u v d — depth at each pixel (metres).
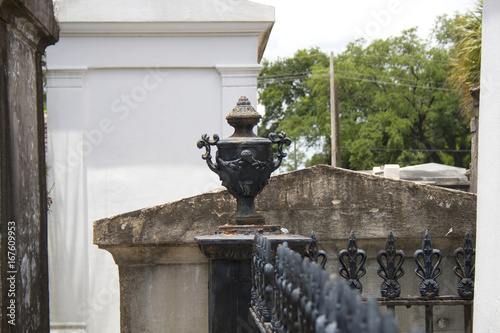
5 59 3.28
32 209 3.71
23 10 3.42
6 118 3.26
